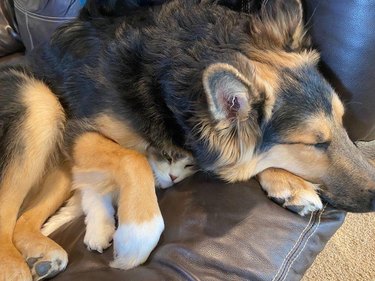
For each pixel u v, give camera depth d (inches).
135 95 25.4
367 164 24.8
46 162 28.8
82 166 27.1
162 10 26.6
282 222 22.9
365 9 21.3
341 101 24.5
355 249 35.3
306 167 25.1
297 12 24.9
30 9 38.7
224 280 21.0
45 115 28.0
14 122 27.4
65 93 28.6
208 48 24.1
